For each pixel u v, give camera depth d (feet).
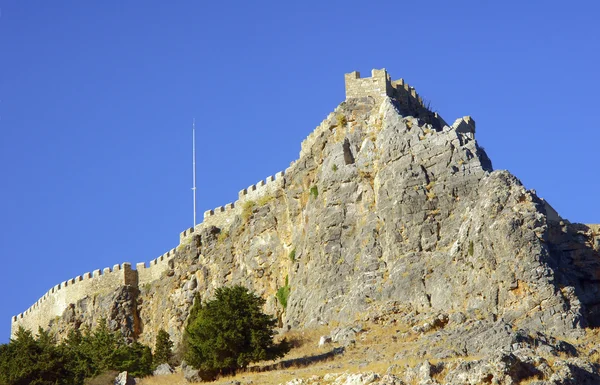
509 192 315.99
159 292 428.15
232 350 300.61
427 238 327.88
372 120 364.58
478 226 314.14
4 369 312.09
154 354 363.15
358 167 353.72
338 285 339.77
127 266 444.55
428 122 383.04
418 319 311.06
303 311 347.97
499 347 260.42
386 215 338.34
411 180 335.88
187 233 427.33
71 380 314.96
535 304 295.28
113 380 319.06
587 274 314.76
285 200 382.42
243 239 394.52
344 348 300.20
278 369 290.76
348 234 348.18
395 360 266.16
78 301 449.06
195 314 356.38
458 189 329.31
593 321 301.02
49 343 347.77
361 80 373.40
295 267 366.02
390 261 332.39
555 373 237.45
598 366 251.19
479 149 337.52
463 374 234.79
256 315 305.73
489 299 302.86
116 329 431.43
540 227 306.14
